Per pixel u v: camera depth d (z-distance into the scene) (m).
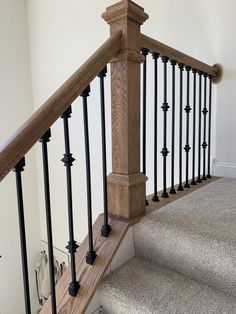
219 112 2.12
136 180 1.24
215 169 2.20
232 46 2.01
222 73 2.07
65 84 0.93
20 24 3.30
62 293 1.05
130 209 1.24
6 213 3.24
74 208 3.21
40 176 3.50
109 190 1.28
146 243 1.24
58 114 0.89
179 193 1.68
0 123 3.17
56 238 3.46
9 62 3.22
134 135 1.22
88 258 1.12
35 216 3.55
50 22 3.11
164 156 1.57
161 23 2.33
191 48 2.20
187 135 1.83
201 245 1.08
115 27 1.15
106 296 1.06
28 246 3.49
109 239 1.19
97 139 2.85
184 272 1.15
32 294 3.52
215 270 1.05
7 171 0.76
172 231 1.15
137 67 1.20
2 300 3.24
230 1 1.98
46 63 3.24
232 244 1.01
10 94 3.25
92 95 2.82
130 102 1.18
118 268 1.18
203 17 2.11
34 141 0.82
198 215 1.30
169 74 2.34
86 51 2.85
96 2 2.69
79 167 3.07
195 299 0.99
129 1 1.09
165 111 1.52
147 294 1.02
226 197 1.58
